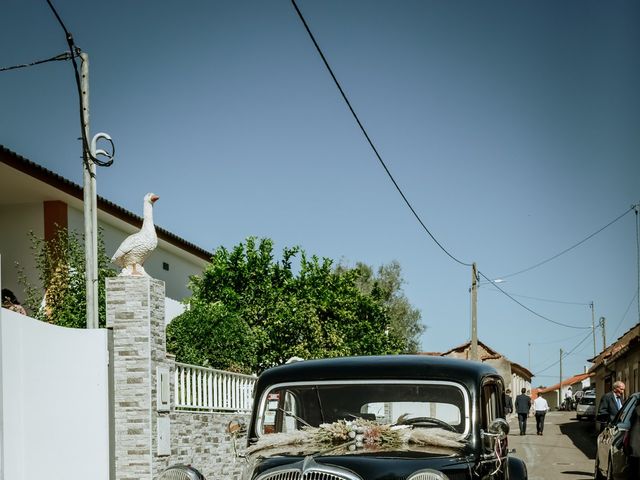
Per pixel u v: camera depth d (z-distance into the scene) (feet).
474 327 103.04
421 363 20.40
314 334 65.72
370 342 72.13
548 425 130.11
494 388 21.89
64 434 32.04
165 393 36.27
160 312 36.70
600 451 46.55
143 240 36.22
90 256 39.55
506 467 22.68
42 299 48.01
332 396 20.39
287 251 69.36
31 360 30.60
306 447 19.25
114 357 34.71
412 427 19.67
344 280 72.64
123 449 34.14
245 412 48.49
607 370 116.98
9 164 48.60
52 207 57.41
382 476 17.49
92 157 39.32
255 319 66.03
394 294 168.25
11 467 28.76
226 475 43.52
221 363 53.72
